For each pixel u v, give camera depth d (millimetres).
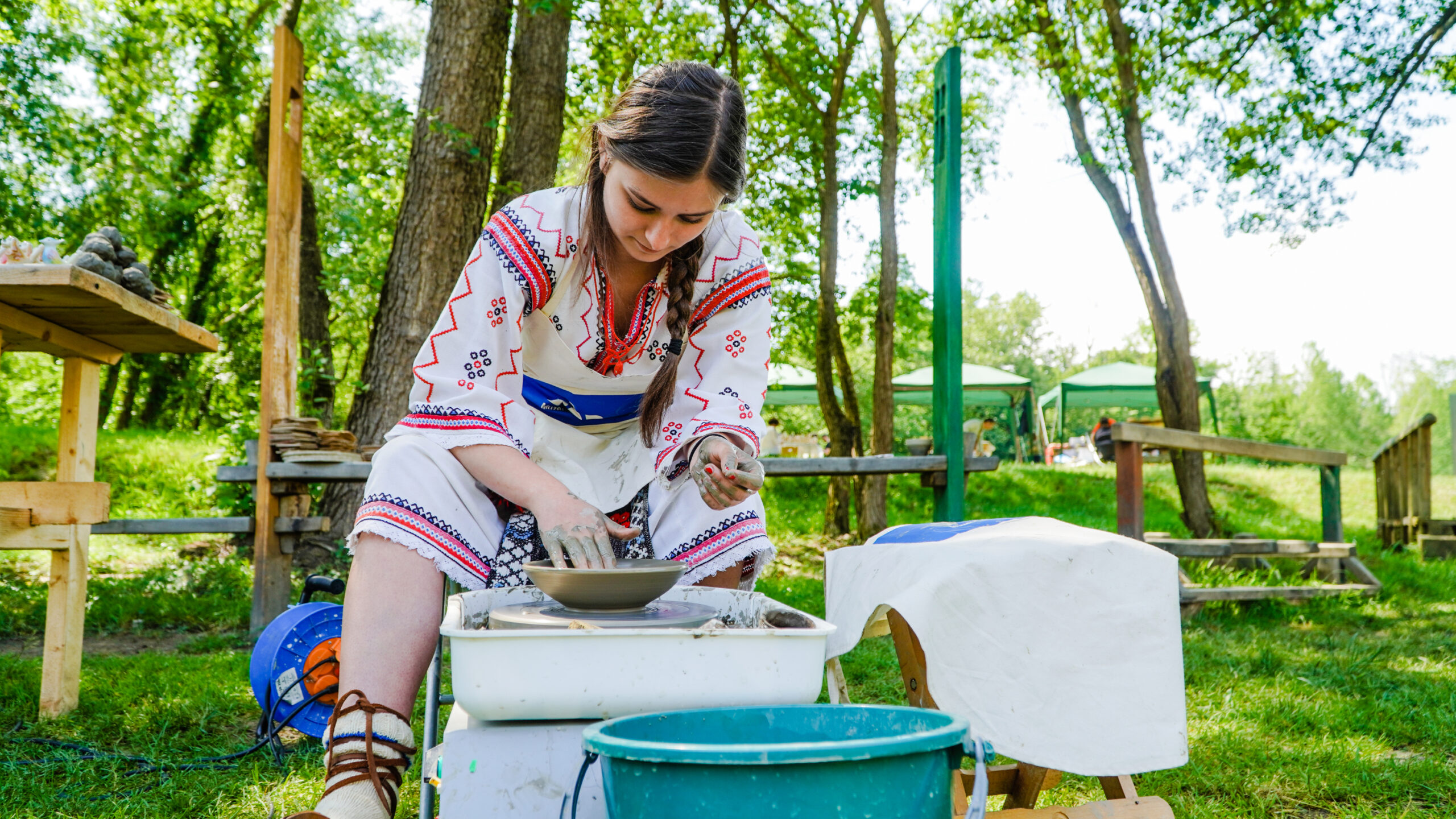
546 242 1696
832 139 10672
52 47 13109
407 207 6852
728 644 1162
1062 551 1361
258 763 2301
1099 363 54031
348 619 1421
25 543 2695
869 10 10453
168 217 14227
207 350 3115
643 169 1405
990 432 32531
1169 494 13188
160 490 8797
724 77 1508
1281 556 6539
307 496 4984
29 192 13453
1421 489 9375
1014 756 1241
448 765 1133
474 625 1375
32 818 1899
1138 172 8773
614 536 1733
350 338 15633
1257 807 2121
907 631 1513
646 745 884
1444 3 9195
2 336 2566
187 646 4199
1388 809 2131
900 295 12719
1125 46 8953
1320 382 53438
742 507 1766
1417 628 5148
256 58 13570
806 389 17812
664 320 1808
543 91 7461
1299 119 9766
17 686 3023
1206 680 3500
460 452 1568
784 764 855
